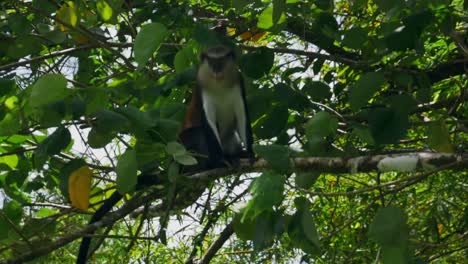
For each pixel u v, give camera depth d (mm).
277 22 8516
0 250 8602
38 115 7672
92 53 11219
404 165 7215
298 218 6605
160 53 9734
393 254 6352
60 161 9359
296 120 9156
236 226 7500
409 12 8195
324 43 9836
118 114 7219
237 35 10500
